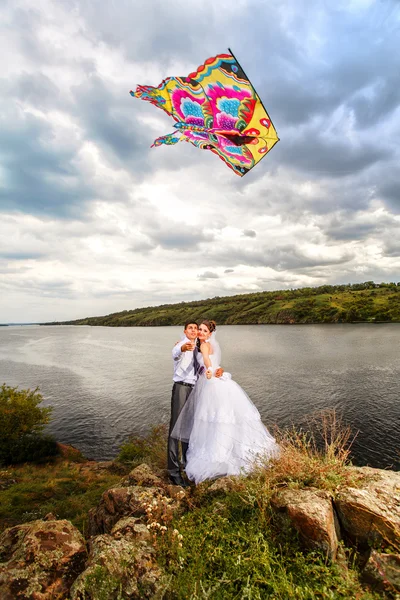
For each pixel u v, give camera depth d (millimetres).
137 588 2158
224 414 3961
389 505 2457
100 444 28766
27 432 26188
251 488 2871
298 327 146250
